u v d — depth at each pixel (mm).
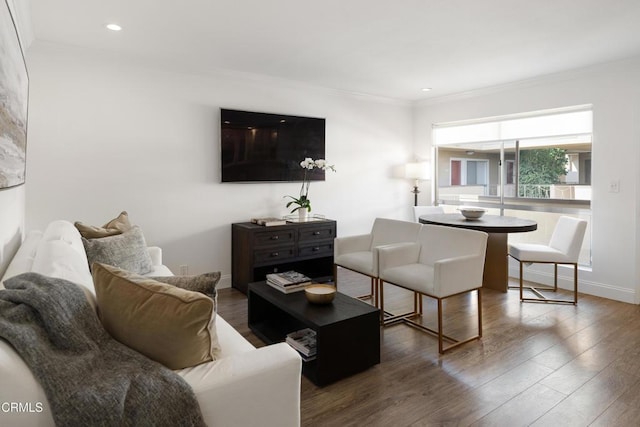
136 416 1050
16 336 1018
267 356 1368
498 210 5035
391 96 5406
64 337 1118
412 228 3439
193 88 3998
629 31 3051
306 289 2701
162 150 3855
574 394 2209
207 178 4137
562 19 2814
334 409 2076
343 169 5176
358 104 5254
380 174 5547
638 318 3383
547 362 2582
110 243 2635
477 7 2621
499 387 2285
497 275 4191
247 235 4016
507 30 3025
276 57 3660
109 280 1357
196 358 1275
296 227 4281
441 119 5484
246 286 4062
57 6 2572
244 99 4320
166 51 3494
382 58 3695
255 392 1286
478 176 5223
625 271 3852
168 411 1096
